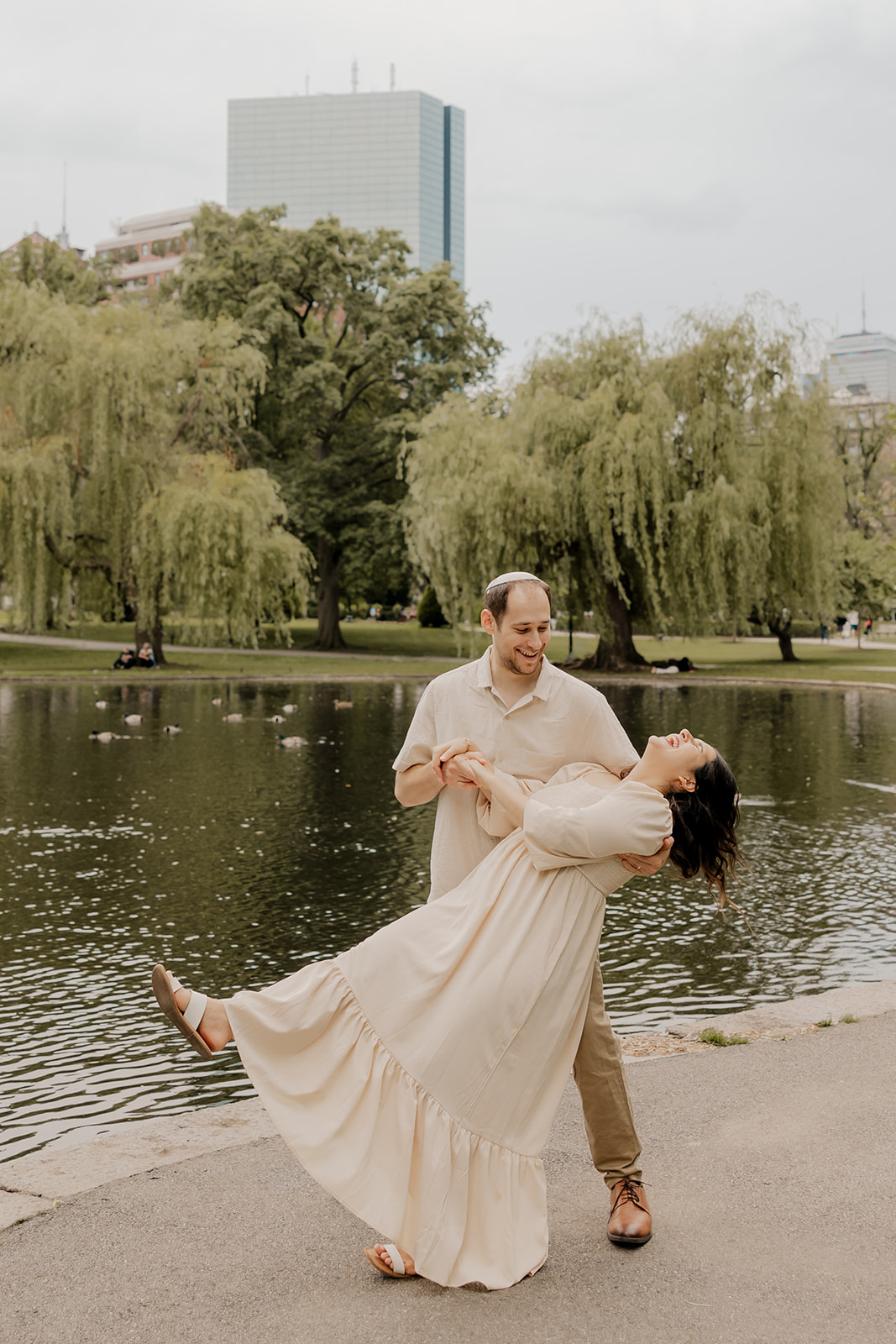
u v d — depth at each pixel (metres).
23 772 15.02
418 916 2.94
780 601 36.12
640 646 55.56
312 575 50.81
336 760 16.33
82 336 31.91
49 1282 2.79
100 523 33.19
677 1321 2.60
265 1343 2.51
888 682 31.73
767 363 33.22
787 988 6.57
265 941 7.55
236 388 37.16
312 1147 2.75
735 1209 3.16
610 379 33.47
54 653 41.53
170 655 42.81
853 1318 2.61
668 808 2.88
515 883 2.90
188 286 49.00
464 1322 2.60
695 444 33.22
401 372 52.47
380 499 51.53
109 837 10.87
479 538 33.47
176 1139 3.76
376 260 53.12
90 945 7.47
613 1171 3.05
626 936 7.69
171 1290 2.75
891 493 55.59
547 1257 2.90
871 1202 3.18
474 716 3.17
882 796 13.11
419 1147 2.77
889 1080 4.15
